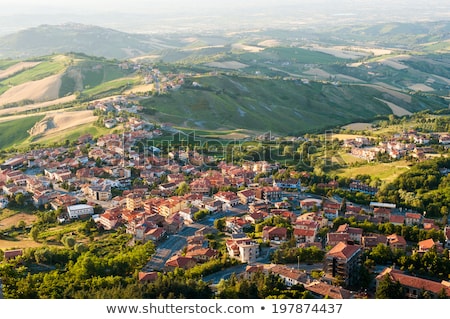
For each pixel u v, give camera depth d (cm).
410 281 18238
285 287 18250
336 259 19488
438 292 17562
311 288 17925
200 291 17700
